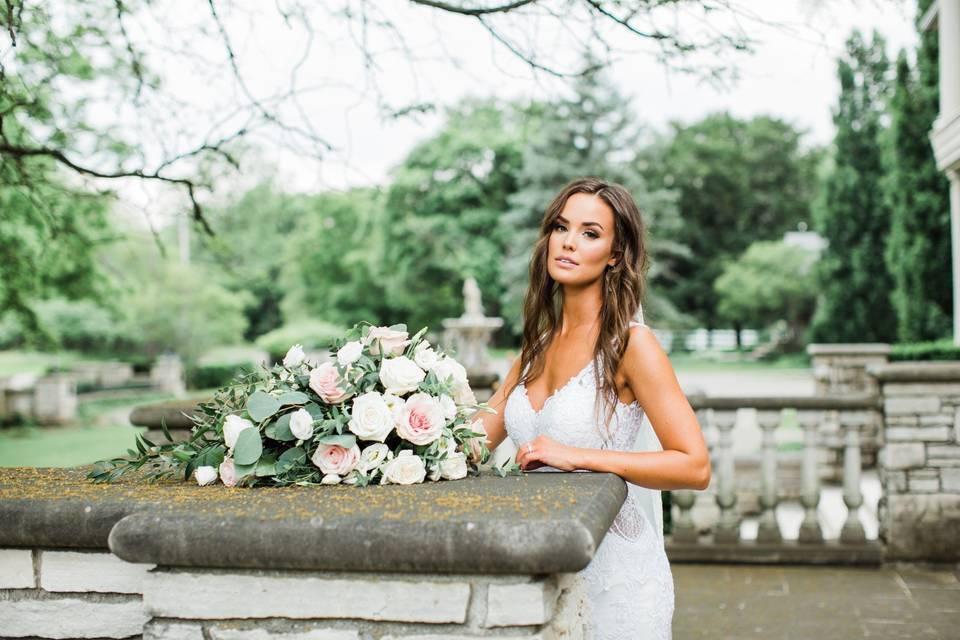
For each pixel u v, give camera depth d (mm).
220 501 1535
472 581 1366
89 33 4680
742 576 5109
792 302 35125
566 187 2242
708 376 26703
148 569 1509
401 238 35906
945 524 5172
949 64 8570
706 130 43594
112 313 25109
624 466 1911
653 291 33969
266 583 1431
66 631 1659
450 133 35906
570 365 2234
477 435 1892
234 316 26656
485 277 35219
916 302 13344
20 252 9930
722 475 5422
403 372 1814
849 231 22547
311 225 37250
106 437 14836
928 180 13266
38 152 4523
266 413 1726
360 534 1337
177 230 30141
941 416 5188
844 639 4020
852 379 9484
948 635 4055
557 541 1283
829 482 8758
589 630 1821
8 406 16734
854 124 22625
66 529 1569
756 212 43438
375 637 1394
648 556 2172
